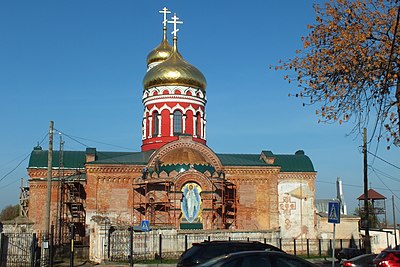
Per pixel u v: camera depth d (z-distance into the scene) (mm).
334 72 20406
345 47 20125
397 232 61656
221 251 21156
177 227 46062
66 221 53969
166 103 57125
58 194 54250
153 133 57406
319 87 20609
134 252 39781
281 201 57281
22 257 33969
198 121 58094
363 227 60969
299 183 58219
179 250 41969
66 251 44938
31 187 54375
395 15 19594
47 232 35188
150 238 40938
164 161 50656
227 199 52969
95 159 54375
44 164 55312
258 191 54625
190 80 57750
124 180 51500
